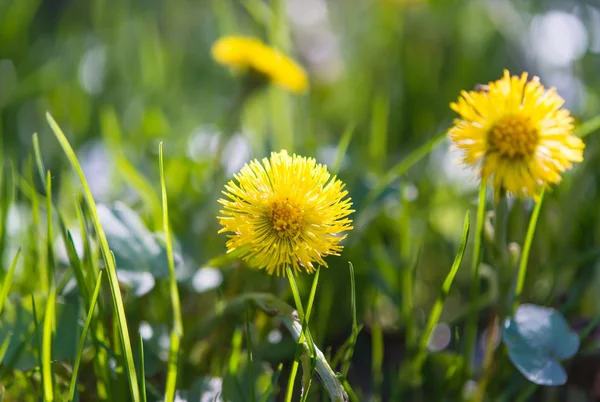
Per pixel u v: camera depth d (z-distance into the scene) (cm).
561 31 67
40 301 33
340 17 83
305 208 31
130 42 68
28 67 63
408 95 60
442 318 41
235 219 31
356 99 64
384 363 39
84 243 33
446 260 43
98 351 32
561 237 42
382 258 40
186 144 46
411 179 47
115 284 31
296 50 70
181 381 34
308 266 31
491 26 66
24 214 40
